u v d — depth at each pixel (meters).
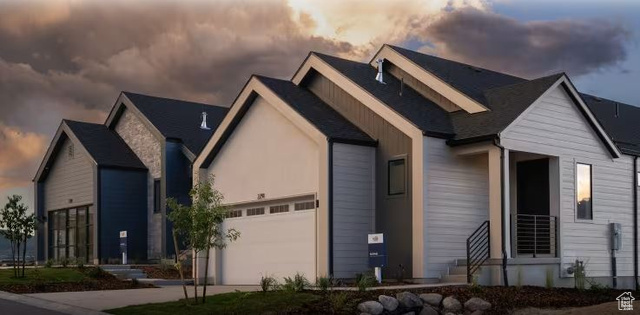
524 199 22.38
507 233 19.45
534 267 20.14
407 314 15.35
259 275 23.14
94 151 32.69
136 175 32.81
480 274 19.11
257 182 23.38
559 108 21.53
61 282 22.31
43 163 35.75
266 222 23.14
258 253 23.30
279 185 22.53
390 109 20.84
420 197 19.77
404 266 20.25
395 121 20.73
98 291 20.78
